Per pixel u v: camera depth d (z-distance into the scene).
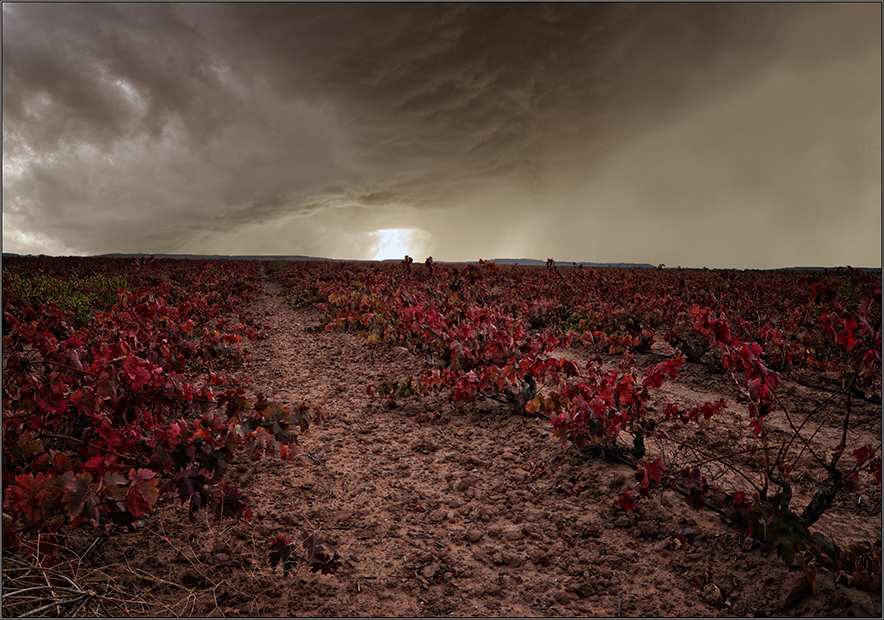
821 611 2.31
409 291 10.03
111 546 2.74
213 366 7.05
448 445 4.59
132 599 2.33
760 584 2.52
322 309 13.60
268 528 3.09
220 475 2.63
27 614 2.05
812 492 3.53
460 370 5.30
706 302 9.18
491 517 3.34
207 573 2.62
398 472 4.04
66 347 3.23
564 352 7.93
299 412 3.40
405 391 5.79
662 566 2.77
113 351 3.39
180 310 6.36
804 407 5.30
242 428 2.95
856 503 3.39
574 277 13.96
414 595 2.57
